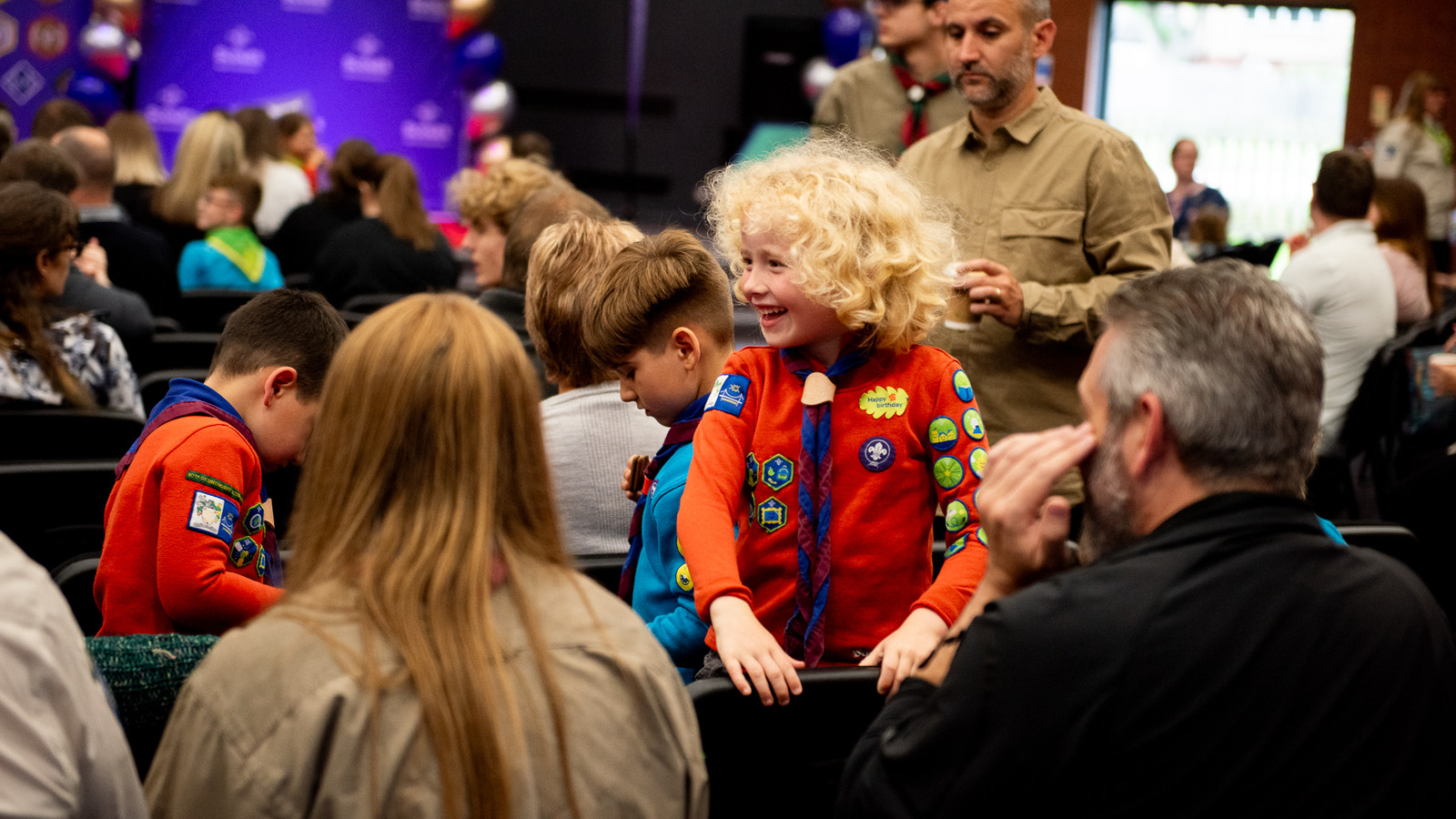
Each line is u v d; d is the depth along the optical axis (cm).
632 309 177
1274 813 103
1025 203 257
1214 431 108
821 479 157
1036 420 254
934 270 165
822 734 147
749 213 158
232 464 174
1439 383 309
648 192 1236
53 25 1042
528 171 349
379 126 1149
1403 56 1184
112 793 103
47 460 246
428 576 105
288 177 657
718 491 155
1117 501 113
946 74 375
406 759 100
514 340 114
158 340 364
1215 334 109
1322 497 392
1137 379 110
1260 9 1219
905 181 164
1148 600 105
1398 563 113
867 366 162
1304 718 103
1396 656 105
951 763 107
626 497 207
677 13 1219
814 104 1121
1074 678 104
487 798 100
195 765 101
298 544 111
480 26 1184
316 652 101
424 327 111
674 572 174
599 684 109
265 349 182
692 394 181
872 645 160
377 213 561
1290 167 1249
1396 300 472
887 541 159
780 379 163
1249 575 106
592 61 1229
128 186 585
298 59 1132
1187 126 1251
